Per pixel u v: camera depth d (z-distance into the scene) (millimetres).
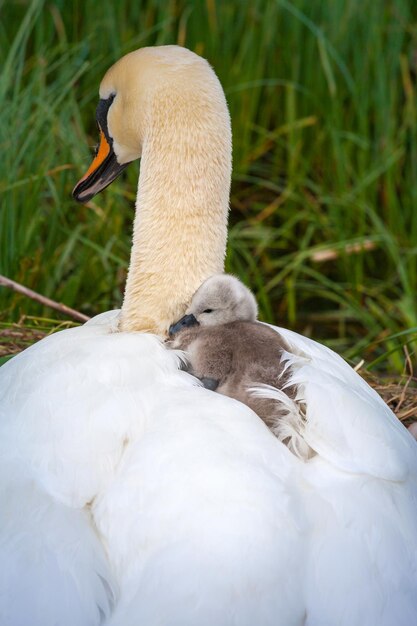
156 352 6121
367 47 14484
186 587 5125
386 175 13906
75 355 6160
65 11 14945
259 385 6348
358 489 5637
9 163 11789
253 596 5129
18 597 5281
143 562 5285
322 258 13531
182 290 7438
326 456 5727
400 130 14344
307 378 5930
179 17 15172
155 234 7453
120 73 7730
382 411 6414
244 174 14570
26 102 12227
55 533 5449
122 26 14875
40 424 5855
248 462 5453
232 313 7156
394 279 13570
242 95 14641
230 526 5238
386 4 14930
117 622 5129
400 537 5590
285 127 14594
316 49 14734
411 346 11766
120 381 5922
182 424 5594
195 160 7387
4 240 11406
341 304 13250
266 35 14820
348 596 5273
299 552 5305
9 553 5438
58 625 5184
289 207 14289
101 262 12320
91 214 12648
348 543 5418
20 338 9602
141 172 7586
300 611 5199
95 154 8180
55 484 5625
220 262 7543
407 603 5410
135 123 7652
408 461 5988
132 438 5695
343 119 14766
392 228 13797
